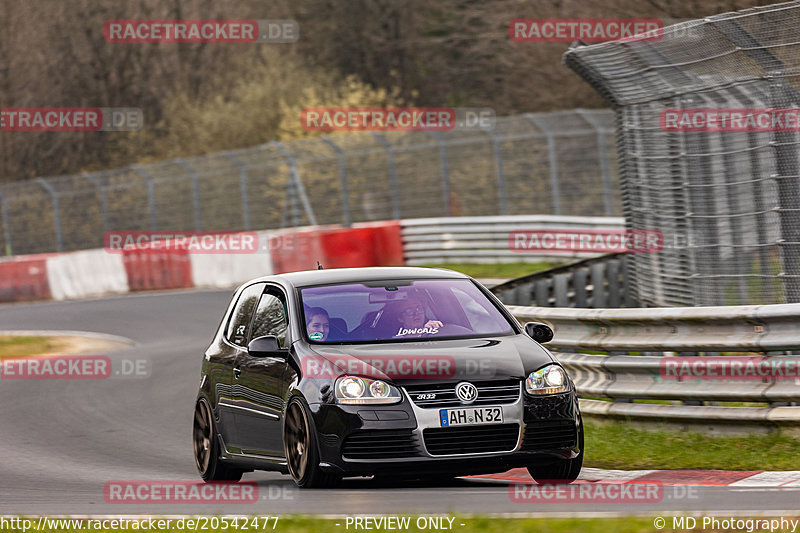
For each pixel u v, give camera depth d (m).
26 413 53.28
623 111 53.66
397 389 27.20
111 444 44.25
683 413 34.47
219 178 119.88
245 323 33.00
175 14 183.75
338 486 27.98
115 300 102.12
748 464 30.27
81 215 126.06
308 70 174.25
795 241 39.94
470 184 112.06
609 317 36.84
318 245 97.88
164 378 60.59
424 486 29.89
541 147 105.44
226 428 32.62
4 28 193.88
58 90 189.38
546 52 164.25
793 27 39.12
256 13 181.38
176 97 175.62
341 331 29.53
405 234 103.00
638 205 53.72
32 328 90.06
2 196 122.81
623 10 111.50
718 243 45.31
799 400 32.16
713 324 34.31
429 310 30.44
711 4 88.50
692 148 47.03
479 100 166.50
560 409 27.80
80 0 189.75
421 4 177.88
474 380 27.34
